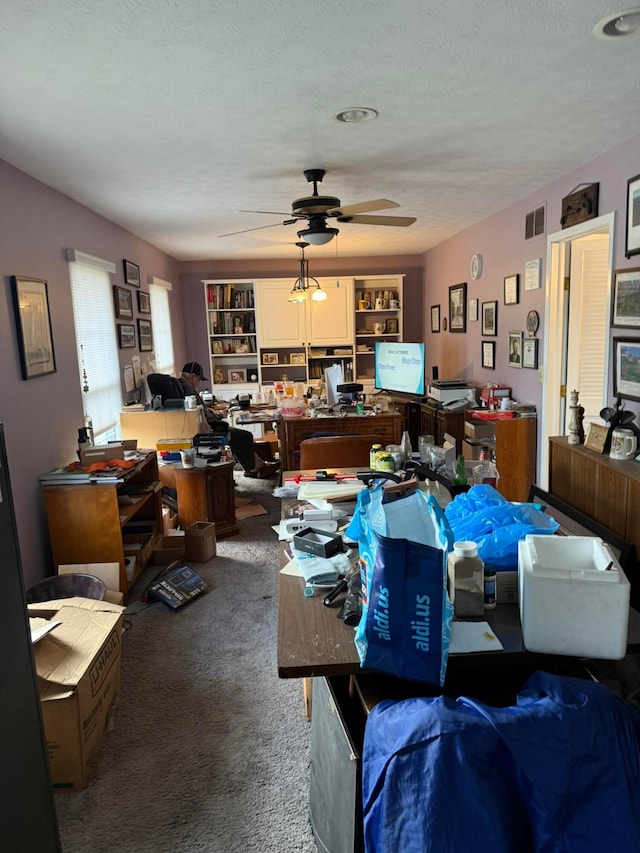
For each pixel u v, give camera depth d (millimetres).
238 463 5461
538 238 4098
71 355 3701
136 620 2883
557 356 4023
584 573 1262
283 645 1356
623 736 1027
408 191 4055
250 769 1893
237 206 4309
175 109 2373
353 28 1766
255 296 7320
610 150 3129
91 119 2447
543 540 1474
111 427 4500
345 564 1716
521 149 3100
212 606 3018
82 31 1723
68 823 1701
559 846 956
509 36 1840
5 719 1210
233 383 7613
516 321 4582
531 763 963
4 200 2910
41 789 1361
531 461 4297
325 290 7324
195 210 4395
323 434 3777
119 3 1576
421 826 955
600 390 4062
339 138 2824
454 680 1470
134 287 5262
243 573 3420
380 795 1024
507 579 1497
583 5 1660
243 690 2311
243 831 1660
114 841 1638
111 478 3047
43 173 3189
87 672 1872
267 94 2252
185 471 3965
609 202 3172
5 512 1240
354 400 5156
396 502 1440
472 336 5645
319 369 7648
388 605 1212
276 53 1913
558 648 1280
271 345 7391
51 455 3338
